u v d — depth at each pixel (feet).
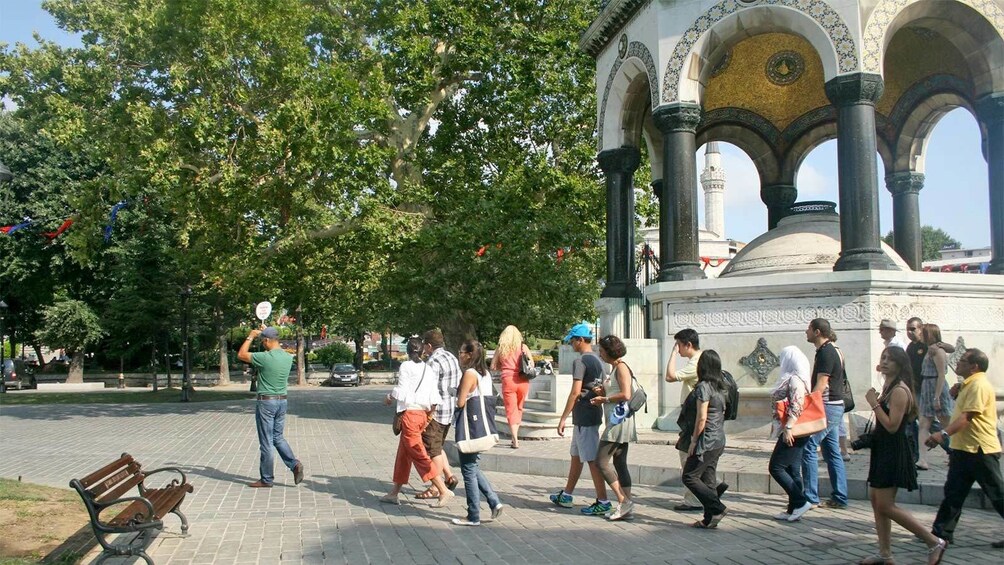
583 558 21.44
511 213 73.05
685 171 43.65
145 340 132.05
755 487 30.04
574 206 76.23
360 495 31.22
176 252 79.77
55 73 69.36
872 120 39.32
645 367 42.73
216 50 63.77
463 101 79.92
